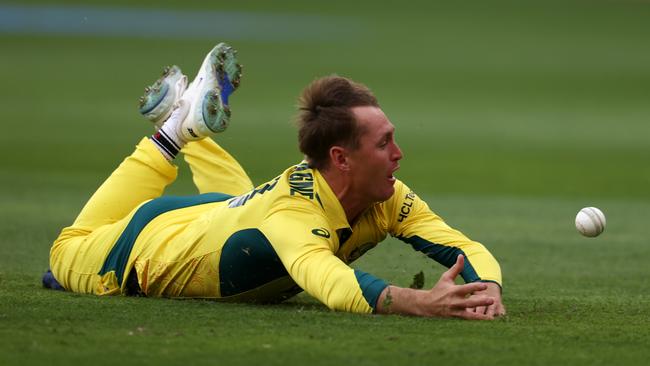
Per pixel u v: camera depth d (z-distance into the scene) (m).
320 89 19.75
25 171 57.53
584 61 137.62
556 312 20.91
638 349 16.78
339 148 19.56
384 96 104.12
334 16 186.50
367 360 15.60
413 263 30.67
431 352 16.16
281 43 149.38
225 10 189.12
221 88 24.25
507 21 183.12
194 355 15.77
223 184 25.12
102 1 193.88
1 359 15.36
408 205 21.55
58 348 16.02
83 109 89.75
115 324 17.92
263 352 16.00
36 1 190.62
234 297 20.73
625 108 99.00
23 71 117.69
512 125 87.25
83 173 57.19
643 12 195.75
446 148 73.44
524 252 33.88
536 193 54.47
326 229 19.48
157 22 169.25
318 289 18.75
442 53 144.12
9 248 31.61
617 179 60.50
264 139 71.94
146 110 24.31
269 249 19.62
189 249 20.58
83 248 22.39
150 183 23.81
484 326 18.23
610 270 29.94
